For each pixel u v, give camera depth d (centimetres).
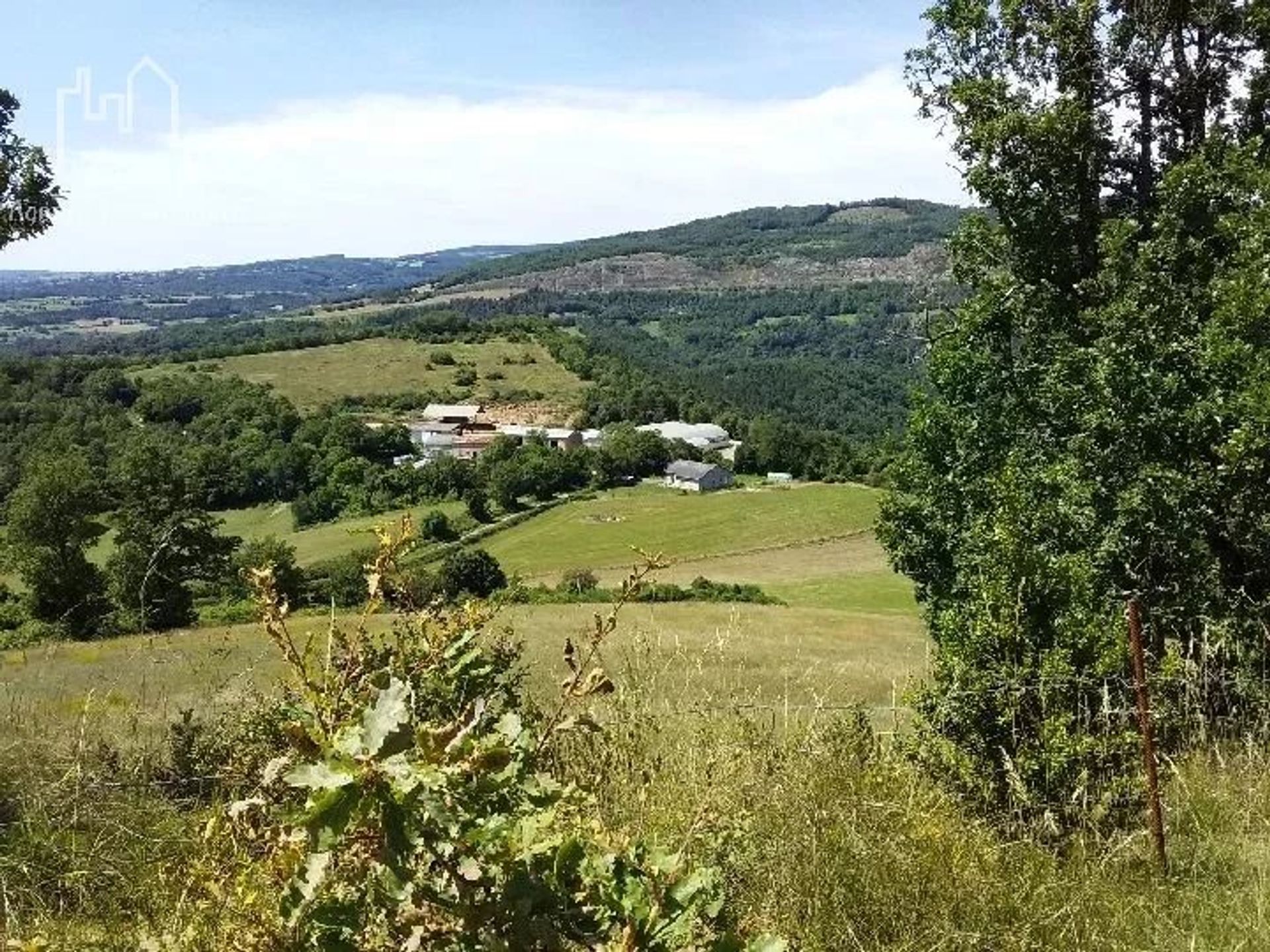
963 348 1189
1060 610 493
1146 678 486
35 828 366
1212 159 1098
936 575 1183
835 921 357
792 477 11262
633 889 191
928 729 504
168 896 288
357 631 206
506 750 162
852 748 464
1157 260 1056
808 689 529
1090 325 1113
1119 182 1222
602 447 10988
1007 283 1196
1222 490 943
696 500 9431
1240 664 646
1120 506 926
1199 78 1165
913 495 1216
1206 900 404
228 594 2888
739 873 356
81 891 330
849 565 6706
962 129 1230
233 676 476
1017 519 520
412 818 148
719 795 379
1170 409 951
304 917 165
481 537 8181
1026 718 485
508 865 174
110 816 380
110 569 3359
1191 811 477
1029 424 1140
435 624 270
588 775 365
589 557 7256
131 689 502
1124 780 466
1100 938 374
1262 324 916
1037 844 445
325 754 150
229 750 401
